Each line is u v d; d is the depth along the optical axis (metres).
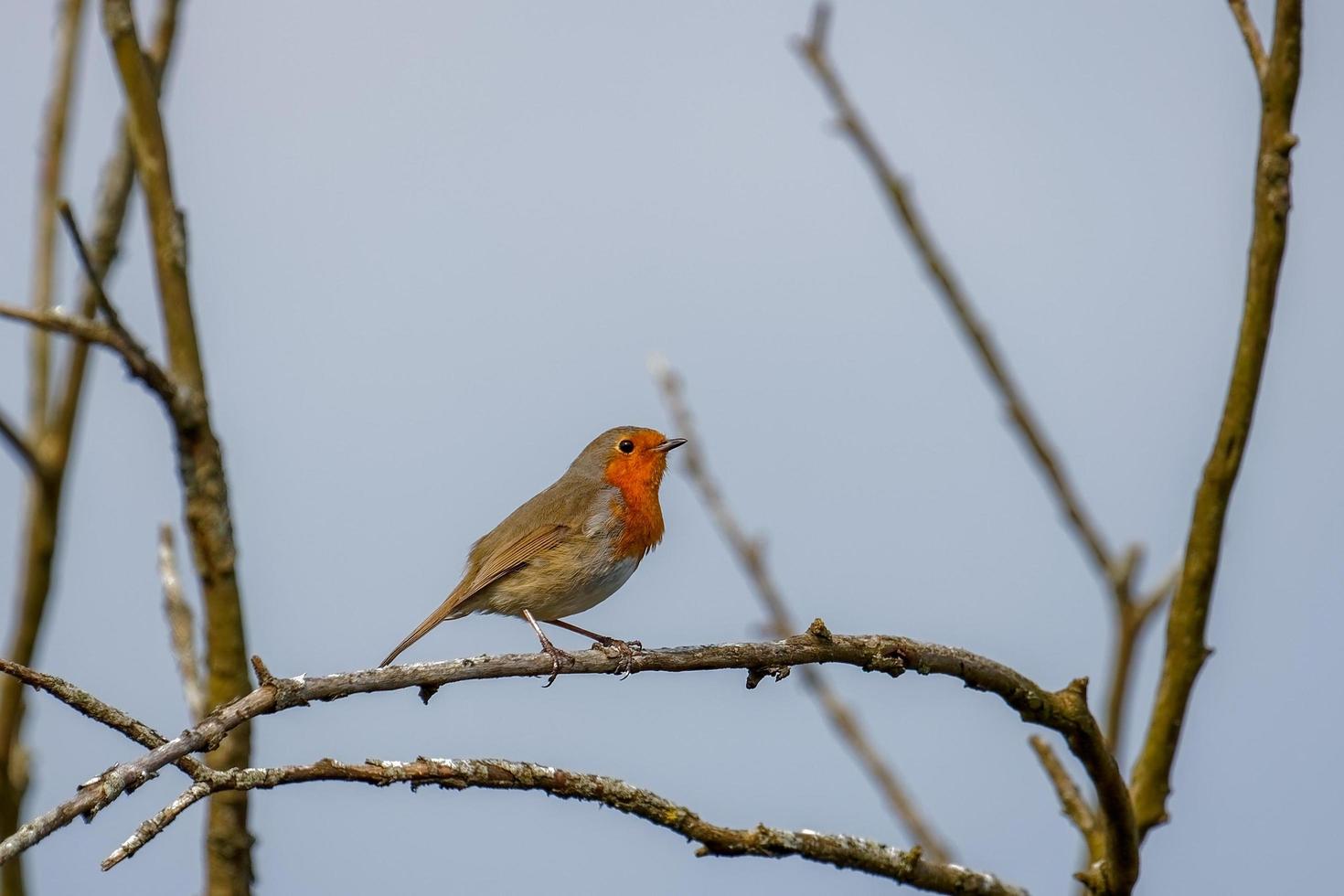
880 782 11.80
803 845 8.98
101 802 6.59
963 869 9.52
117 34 10.77
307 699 7.70
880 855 9.29
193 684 10.85
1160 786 9.82
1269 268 9.15
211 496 10.47
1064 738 9.30
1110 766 9.37
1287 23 9.02
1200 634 9.70
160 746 7.06
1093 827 10.45
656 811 8.55
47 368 12.77
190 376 10.49
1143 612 11.42
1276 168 9.09
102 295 9.57
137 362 9.89
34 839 6.30
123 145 12.54
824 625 9.16
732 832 8.80
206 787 6.94
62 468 11.99
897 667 9.13
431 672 8.40
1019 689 9.15
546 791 8.18
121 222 12.51
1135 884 9.88
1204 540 9.56
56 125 13.03
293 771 7.31
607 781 8.40
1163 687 9.81
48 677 6.92
